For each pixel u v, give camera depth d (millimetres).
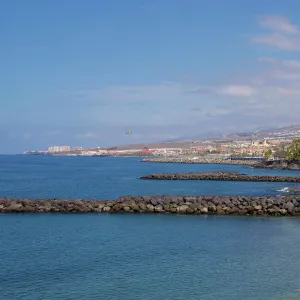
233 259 33188
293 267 30922
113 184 131375
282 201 58875
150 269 30484
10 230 45156
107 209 58594
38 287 26844
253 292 25891
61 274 29375
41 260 32844
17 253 35000
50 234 43031
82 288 26641
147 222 50406
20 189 113562
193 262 32312
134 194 98375
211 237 41594
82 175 182000
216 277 28688
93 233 43562
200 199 60406
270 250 36094
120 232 44156
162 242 39250
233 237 41594
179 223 49844
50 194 99438
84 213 57281
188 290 26266
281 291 26047
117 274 29375
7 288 26656
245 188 113062
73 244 38344
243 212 56906
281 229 46062
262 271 29969
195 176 153500
